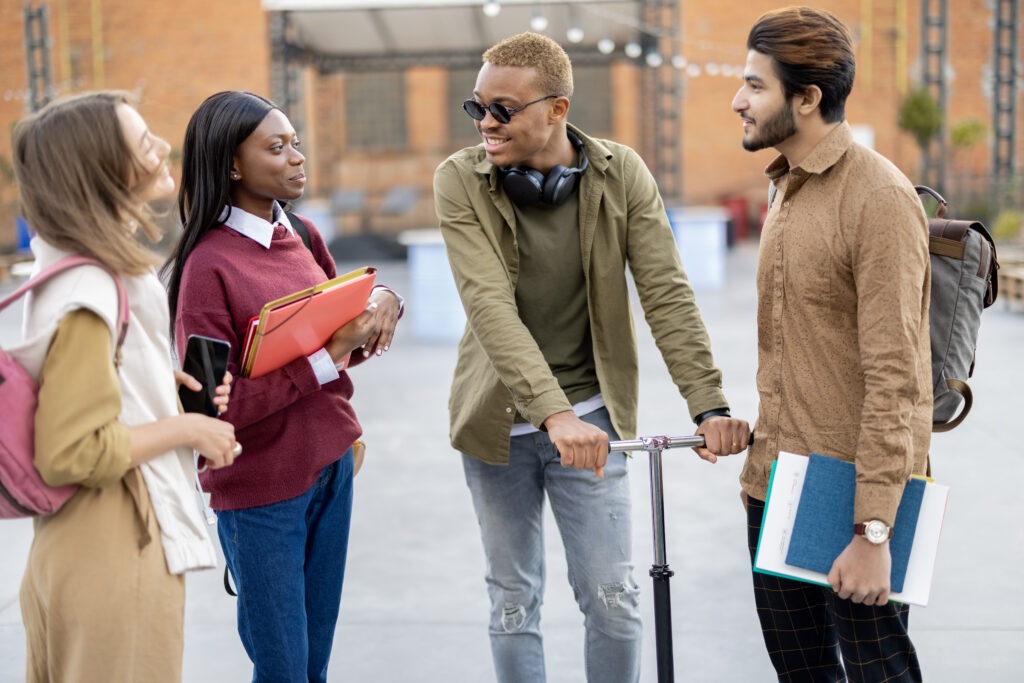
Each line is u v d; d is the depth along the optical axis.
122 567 1.71
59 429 1.62
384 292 2.35
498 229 2.29
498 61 2.18
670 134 23.17
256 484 2.18
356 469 2.51
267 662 2.21
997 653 3.02
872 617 2.01
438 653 3.12
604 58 20.92
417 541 4.17
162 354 1.80
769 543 1.90
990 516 4.30
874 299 1.84
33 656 1.81
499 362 2.13
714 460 2.15
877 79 22.14
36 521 1.77
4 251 17.41
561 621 3.36
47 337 1.64
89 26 22.02
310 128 22.81
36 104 17.48
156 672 1.76
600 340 2.34
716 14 22.59
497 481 2.37
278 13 17.53
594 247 2.32
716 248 13.27
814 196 1.95
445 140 22.92
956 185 18.72
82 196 1.68
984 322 10.09
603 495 2.31
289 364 2.12
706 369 2.26
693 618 3.35
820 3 22.25
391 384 7.59
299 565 2.23
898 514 1.84
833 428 1.97
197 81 22.25
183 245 2.18
